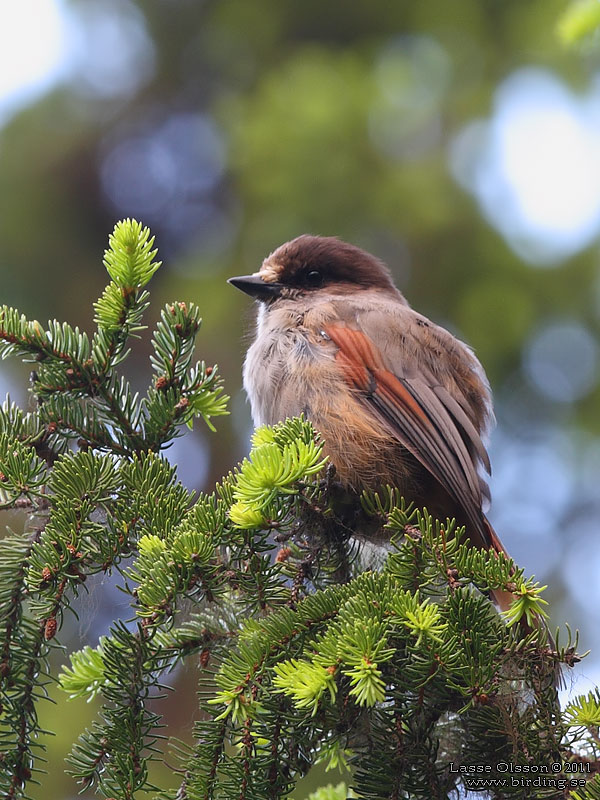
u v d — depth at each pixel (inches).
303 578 286.5
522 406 626.2
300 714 259.0
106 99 708.7
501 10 677.3
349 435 364.5
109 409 302.7
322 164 612.7
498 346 620.1
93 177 701.9
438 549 259.8
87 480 274.4
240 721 253.3
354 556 319.0
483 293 617.3
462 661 244.2
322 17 708.7
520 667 256.1
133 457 286.5
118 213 702.5
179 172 718.5
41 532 277.6
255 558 271.0
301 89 621.9
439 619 250.2
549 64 638.5
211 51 719.7
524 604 250.1
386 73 626.2
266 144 615.2
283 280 448.5
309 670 234.4
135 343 669.9
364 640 235.9
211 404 303.9
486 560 268.1
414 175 610.5
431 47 658.2
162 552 258.4
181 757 259.3
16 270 677.9
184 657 285.3
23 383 635.5
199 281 649.6
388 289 460.4
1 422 297.7
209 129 714.8
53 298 681.0
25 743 262.8
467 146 626.8
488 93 634.2
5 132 693.9
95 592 301.4
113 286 296.2
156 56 725.3
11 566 271.9
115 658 263.0
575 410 619.8
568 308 623.5
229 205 703.1
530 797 255.6
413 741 257.4
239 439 647.1
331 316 391.5
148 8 724.7
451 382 397.7
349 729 264.7
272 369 383.6
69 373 298.4
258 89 677.3
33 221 684.7
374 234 622.5
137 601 267.6
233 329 639.1
